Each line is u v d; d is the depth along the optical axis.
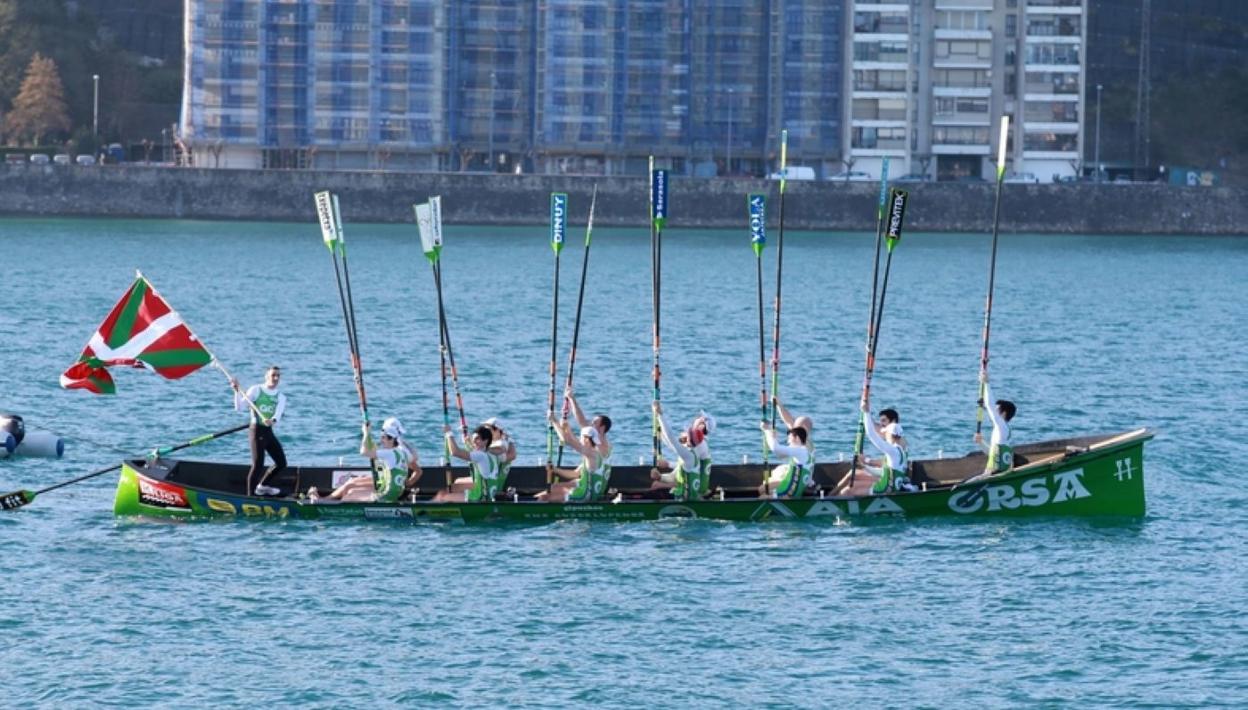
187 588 70.25
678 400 123.69
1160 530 80.88
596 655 63.34
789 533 78.50
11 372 133.00
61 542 76.38
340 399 121.12
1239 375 146.50
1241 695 60.03
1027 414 122.00
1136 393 133.00
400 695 59.41
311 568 72.94
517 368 141.00
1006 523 80.75
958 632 66.19
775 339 85.31
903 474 81.00
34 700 58.69
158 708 58.16
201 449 101.69
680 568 73.38
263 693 59.53
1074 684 61.00
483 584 71.12
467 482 81.00
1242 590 71.56
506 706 58.56
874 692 60.03
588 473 79.19
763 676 61.41
